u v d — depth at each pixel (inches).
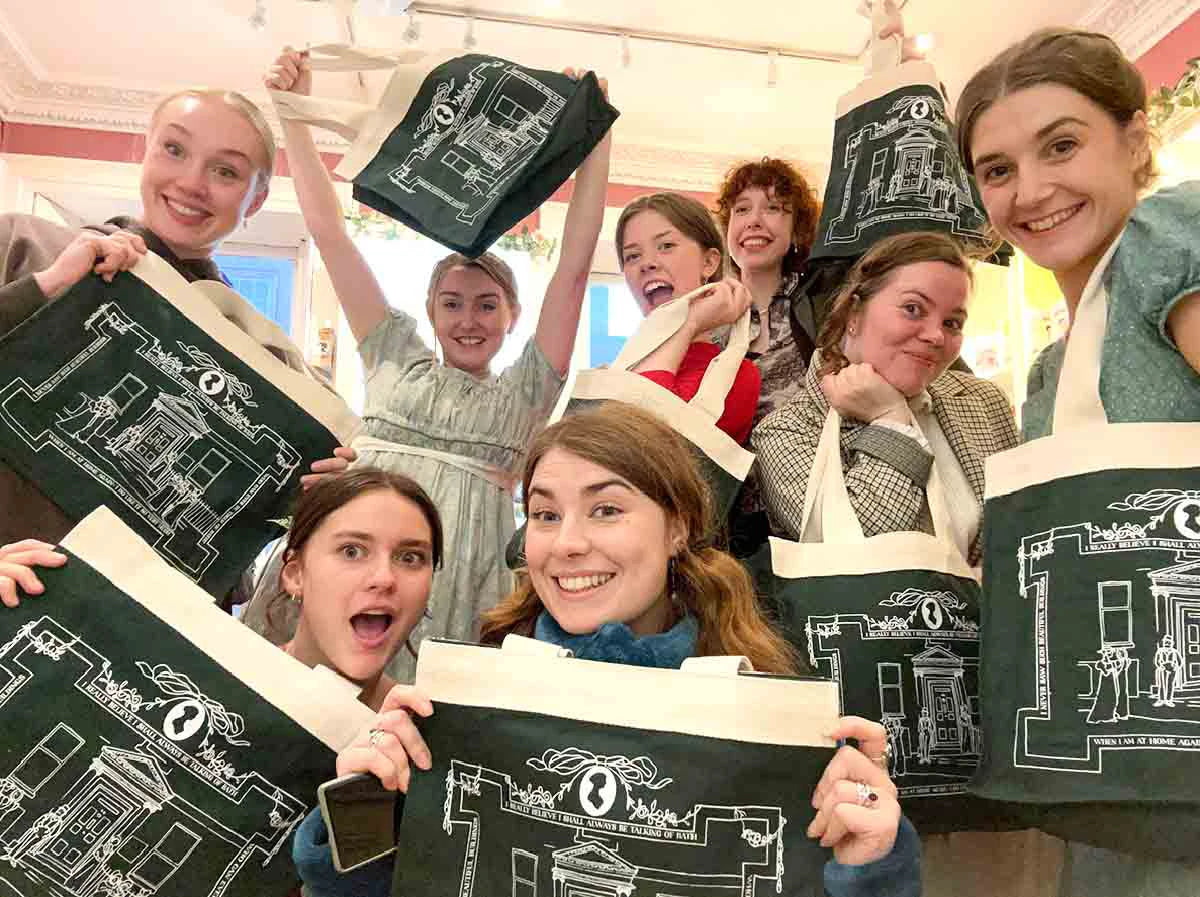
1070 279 51.6
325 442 60.9
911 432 58.2
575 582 46.9
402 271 147.1
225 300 63.5
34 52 138.3
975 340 137.1
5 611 45.6
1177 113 108.8
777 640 50.7
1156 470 42.0
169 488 58.2
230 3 126.8
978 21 127.7
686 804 37.1
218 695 45.6
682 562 50.3
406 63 69.2
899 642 52.1
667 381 63.9
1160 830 39.5
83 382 57.8
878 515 56.1
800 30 130.0
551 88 67.8
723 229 85.4
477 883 38.1
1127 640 41.0
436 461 74.4
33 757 44.3
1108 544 42.2
